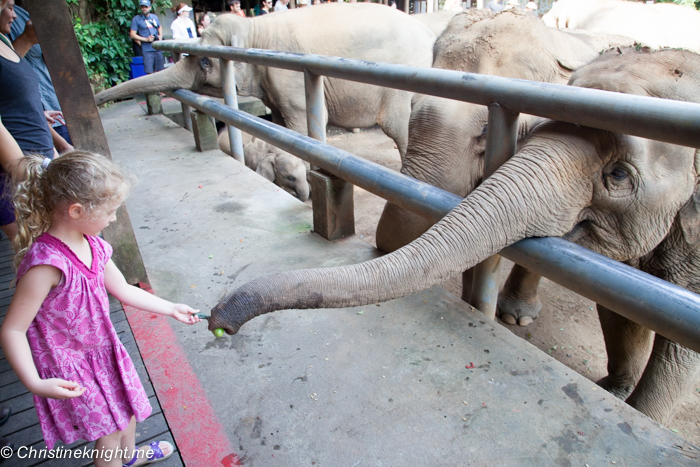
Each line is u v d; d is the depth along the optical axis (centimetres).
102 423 154
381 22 654
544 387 211
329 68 291
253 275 305
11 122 260
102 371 154
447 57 293
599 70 210
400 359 230
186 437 192
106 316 152
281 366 228
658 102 149
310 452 185
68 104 248
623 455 179
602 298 171
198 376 223
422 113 301
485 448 184
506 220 190
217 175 489
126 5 1074
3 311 267
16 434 192
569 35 316
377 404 206
